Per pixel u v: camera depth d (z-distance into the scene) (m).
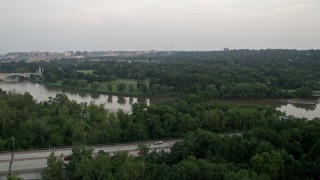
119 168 148.00
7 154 185.12
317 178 140.50
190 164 140.00
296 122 196.00
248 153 158.88
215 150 164.75
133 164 144.12
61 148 195.62
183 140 193.75
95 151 188.75
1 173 156.12
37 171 159.62
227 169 138.62
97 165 147.38
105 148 195.62
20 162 172.38
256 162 140.25
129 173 142.12
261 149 153.88
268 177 129.50
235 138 168.50
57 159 166.12
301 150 163.75
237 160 157.38
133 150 190.12
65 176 156.62
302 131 175.75
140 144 184.62
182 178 134.88
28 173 158.88
